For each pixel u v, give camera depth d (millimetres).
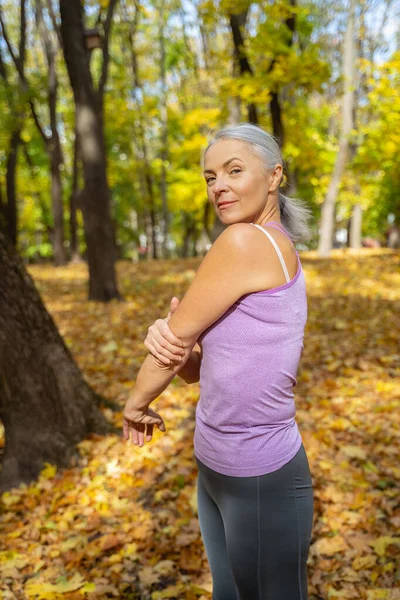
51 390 3564
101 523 2922
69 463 3486
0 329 3418
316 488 3070
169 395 4660
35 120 16859
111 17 9352
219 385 1282
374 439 3678
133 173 23547
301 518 1335
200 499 1520
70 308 9039
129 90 19266
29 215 28312
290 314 1264
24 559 2662
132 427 1464
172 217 33188
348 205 20781
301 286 1316
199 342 1341
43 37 16359
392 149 11227
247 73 7039
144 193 24609
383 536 2582
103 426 3822
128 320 7965
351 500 2930
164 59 19641
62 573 2549
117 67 19562
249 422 1288
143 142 22062
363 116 18188
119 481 3314
